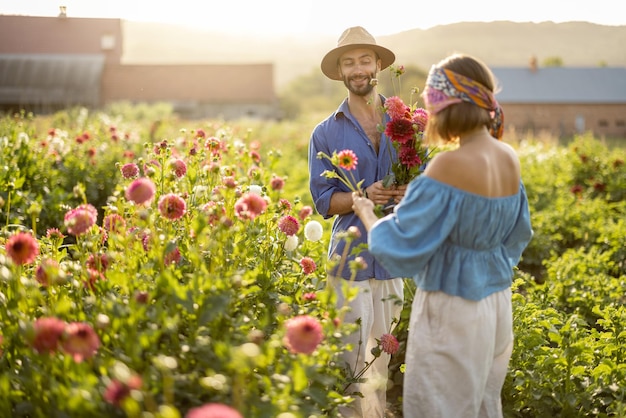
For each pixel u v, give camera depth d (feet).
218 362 9.43
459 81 10.41
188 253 12.19
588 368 14.90
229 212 12.84
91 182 28.81
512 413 14.32
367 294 14.33
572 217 33.45
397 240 10.43
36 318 11.10
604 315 16.43
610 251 26.03
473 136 10.66
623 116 246.47
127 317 9.74
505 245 11.44
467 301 10.76
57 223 22.38
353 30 14.66
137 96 179.42
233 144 23.25
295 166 51.78
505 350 11.77
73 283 10.99
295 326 8.96
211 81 188.24
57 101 167.12
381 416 14.73
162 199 11.37
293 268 14.57
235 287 10.62
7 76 170.81
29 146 27.91
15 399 9.57
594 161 47.29
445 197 10.31
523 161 55.83
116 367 7.87
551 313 16.14
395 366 16.47
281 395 8.97
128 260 11.41
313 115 108.58
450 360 10.91
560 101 244.42
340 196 14.48
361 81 14.73
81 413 8.27
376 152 14.84
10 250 10.53
